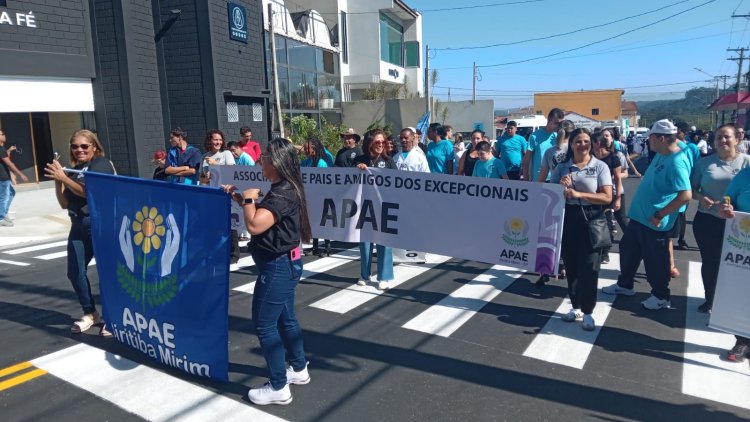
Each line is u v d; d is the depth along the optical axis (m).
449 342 4.82
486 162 7.69
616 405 3.69
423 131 18.22
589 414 3.57
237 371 4.26
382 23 32.91
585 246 4.86
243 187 7.40
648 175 5.42
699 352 4.53
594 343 4.75
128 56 13.95
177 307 4.01
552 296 6.12
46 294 6.55
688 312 5.48
